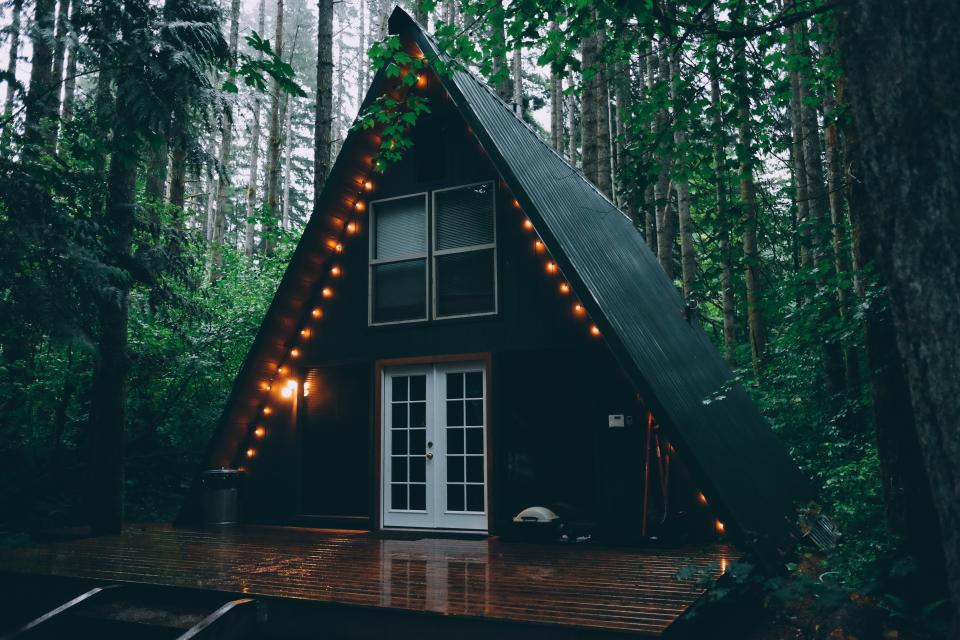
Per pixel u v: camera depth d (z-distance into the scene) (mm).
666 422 6211
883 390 5223
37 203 6902
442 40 6113
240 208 32344
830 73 6363
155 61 6980
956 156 2246
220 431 9195
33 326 6965
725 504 5895
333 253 9273
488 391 8180
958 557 2242
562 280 7922
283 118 28844
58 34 6602
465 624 4398
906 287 2330
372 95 8492
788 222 12453
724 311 14258
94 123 7199
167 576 5719
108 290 7047
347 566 6121
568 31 5910
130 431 11336
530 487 7879
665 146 6258
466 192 8648
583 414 7723
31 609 5883
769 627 5461
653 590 5035
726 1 5922
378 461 8711
